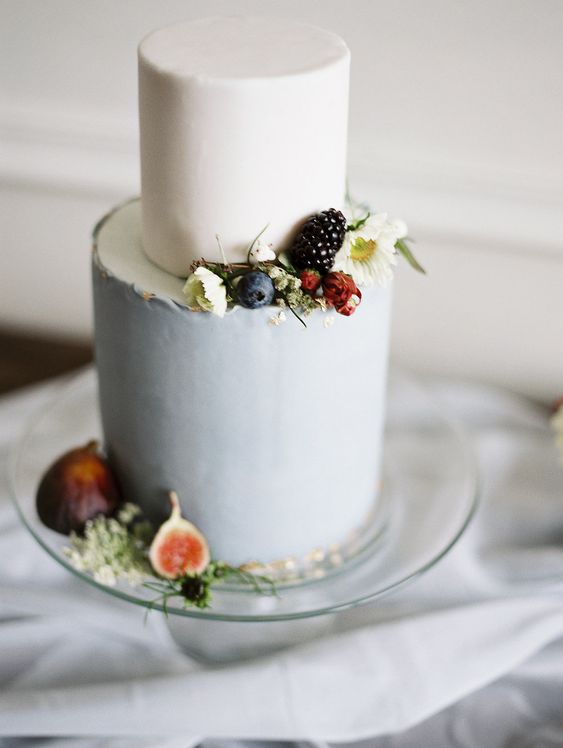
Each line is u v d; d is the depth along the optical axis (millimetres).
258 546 698
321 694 687
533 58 816
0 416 881
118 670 718
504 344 936
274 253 631
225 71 600
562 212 860
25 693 682
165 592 673
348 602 685
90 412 838
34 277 990
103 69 882
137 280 646
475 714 706
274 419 655
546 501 827
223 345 631
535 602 739
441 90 841
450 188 871
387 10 818
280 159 610
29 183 931
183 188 623
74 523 700
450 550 761
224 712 675
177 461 675
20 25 876
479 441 875
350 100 857
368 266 633
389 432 852
